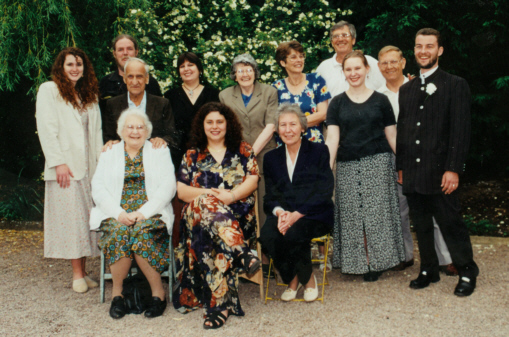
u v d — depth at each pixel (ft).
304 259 10.94
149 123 11.78
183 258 10.97
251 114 13.02
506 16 15.03
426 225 11.79
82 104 12.18
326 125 13.60
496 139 18.12
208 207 10.32
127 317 10.52
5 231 18.83
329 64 14.35
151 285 10.80
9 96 21.72
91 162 12.42
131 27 18.58
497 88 16.11
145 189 11.53
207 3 19.95
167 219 11.19
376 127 12.36
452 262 11.59
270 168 11.55
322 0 19.10
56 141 11.87
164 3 19.80
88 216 12.23
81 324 10.12
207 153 11.42
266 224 11.17
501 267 13.08
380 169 12.37
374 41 17.89
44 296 11.82
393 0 17.31
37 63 18.34
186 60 13.16
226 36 19.10
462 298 10.97
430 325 9.60
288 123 11.05
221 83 18.04
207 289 10.27
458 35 15.76
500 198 19.36
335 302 11.07
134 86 12.19
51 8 17.26
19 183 21.98
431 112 11.41
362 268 12.34
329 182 11.23
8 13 17.69
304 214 10.90
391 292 11.59
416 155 11.59
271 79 18.61
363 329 9.52
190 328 9.86
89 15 19.24
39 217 20.52
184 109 13.25
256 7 20.35
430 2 15.72
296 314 10.44
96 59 19.66
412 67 17.02
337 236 13.03
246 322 10.07
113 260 10.49
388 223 12.42
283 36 18.62
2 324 10.10
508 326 9.41
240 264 10.10
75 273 12.27
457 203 11.49
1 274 13.56
